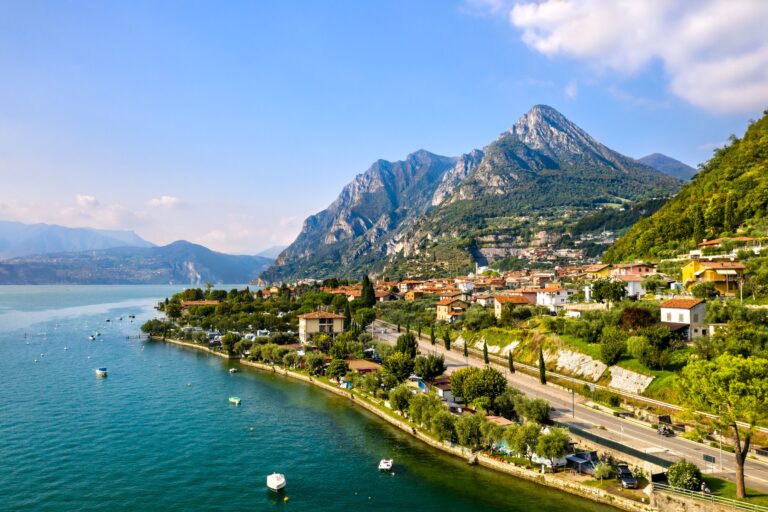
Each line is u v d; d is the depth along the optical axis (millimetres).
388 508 75625
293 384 156375
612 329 124312
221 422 117188
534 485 81250
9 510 74750
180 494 80688
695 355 100250
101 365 185875
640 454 78938
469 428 92500
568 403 111125
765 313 110812
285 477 86938
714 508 63125
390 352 161750
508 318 175250
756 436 82188
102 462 93250
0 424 114250
